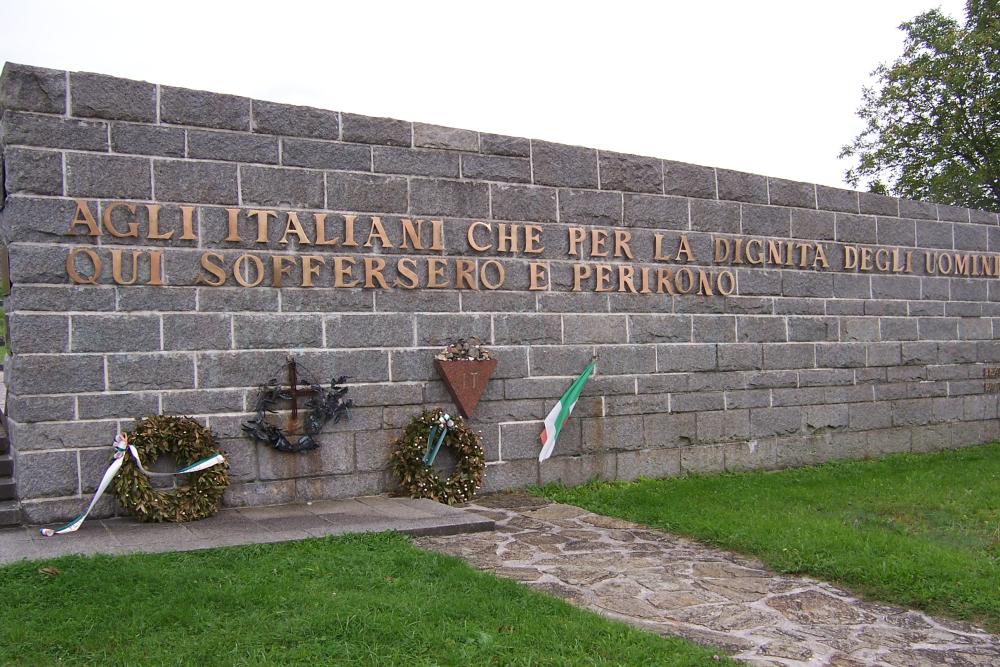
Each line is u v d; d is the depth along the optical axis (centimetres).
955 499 1025
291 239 941
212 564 674
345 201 971
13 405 844
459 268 1035
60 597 586
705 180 1229
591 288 1130
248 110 922
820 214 1344
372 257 984
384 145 995
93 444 843
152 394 870
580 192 1125
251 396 917
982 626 622
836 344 1354
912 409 1441
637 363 1164
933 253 1479
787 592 691
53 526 813
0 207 877
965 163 3142
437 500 979
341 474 968
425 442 989
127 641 519
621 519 933
